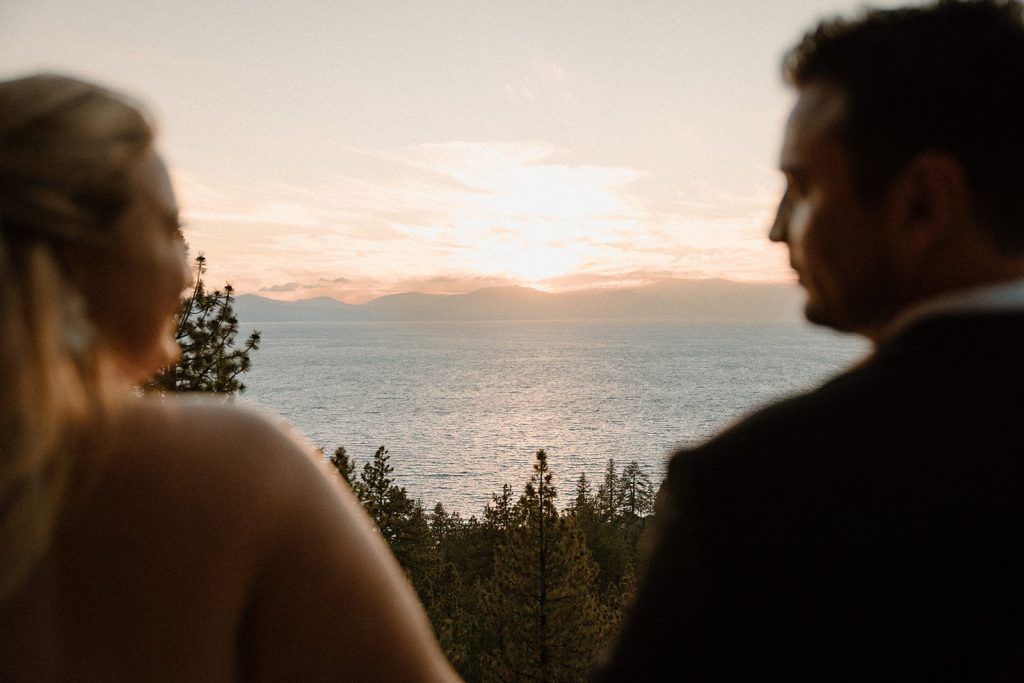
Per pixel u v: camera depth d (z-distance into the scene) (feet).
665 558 2.83
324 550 2.89
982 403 2.56
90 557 2.57
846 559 2.50
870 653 2.48
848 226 3.05
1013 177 2.79
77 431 2.49
